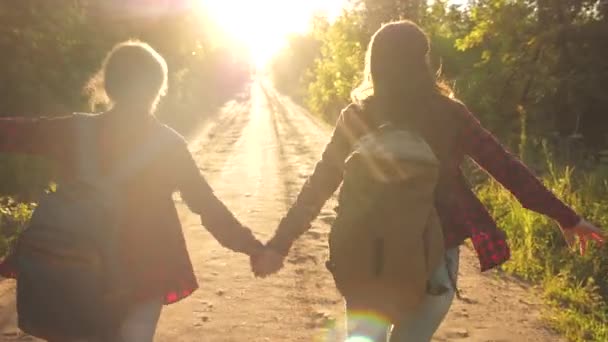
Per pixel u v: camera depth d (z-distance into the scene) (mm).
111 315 2441
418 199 2400
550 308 5691
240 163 15922
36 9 12672
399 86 2566
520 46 14719
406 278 2385
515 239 7672
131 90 2586
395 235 2373
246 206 10359
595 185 9086
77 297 2385
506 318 5422
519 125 14414
